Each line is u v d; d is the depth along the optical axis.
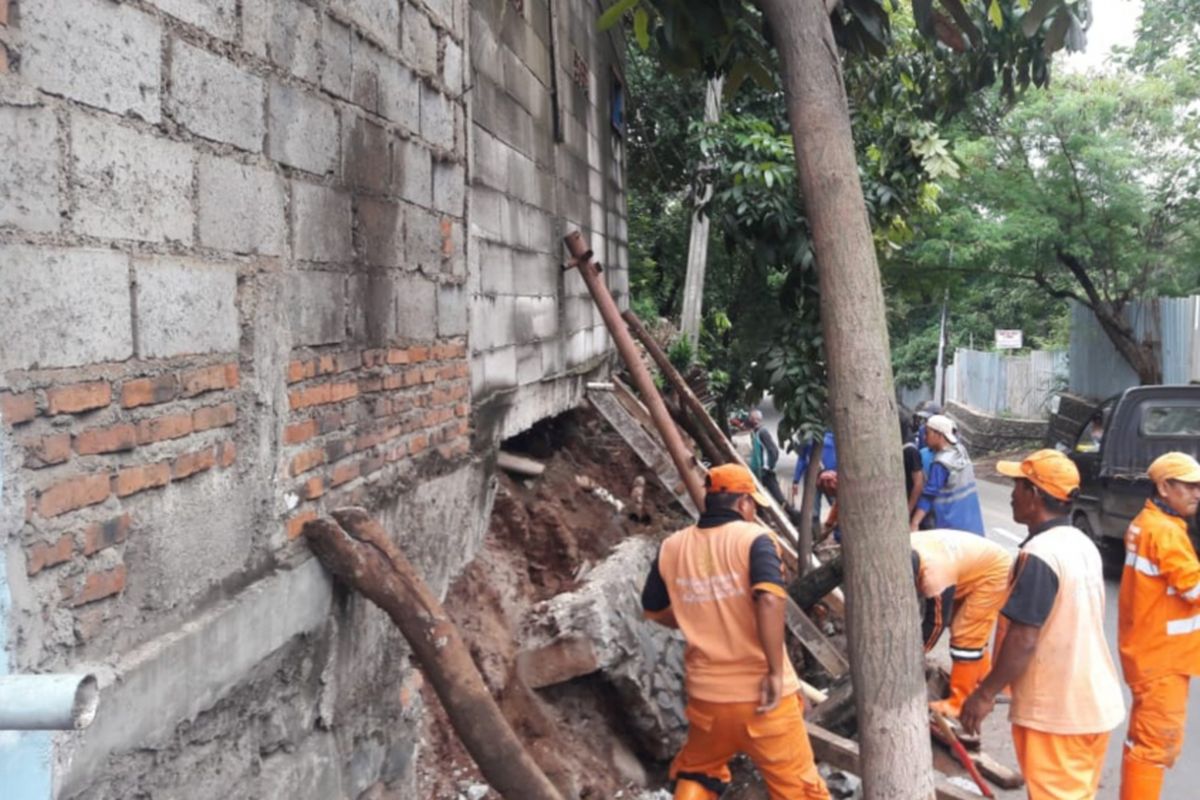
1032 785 4.04
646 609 4.47
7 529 1.64
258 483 2.55
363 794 3.32
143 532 2.04
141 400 2.04
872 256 2.62
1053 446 18.38
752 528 4.14
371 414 3.33
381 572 2.88
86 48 1.87
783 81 2.72
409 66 3.71
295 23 2.77
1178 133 18.34
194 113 2.25
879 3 3.66
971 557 5.59
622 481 7.31
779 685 3.98
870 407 2.54
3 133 1.65
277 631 2.59
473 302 4.59
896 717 2.50
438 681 2.87
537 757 4.41
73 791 1.77
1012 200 18.80
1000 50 5.58
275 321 2.64
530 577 5.58
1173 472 4.54
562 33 7.12
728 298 13.44
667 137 13.66
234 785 2.41
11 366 1.67
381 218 3.42
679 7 3.76
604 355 9.12
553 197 6.75
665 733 4.89
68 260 1.82
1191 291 19.28
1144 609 4.58
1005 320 31.33
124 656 1.96
